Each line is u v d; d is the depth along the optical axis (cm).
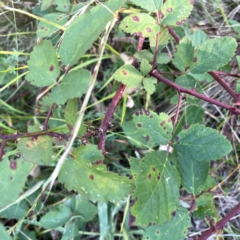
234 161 47
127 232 43
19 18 45
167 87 48
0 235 25
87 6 35
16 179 24
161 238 31
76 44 25
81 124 26
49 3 37
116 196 25
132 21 29
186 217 32
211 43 29
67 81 24
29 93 49
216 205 46
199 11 49
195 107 44
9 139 25
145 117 27
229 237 44
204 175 34
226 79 47
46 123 27
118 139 47
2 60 44
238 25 45
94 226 46
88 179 25
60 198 46
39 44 25
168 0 29
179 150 27
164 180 27
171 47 48
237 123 48
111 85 48
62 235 43
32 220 40
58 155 40
